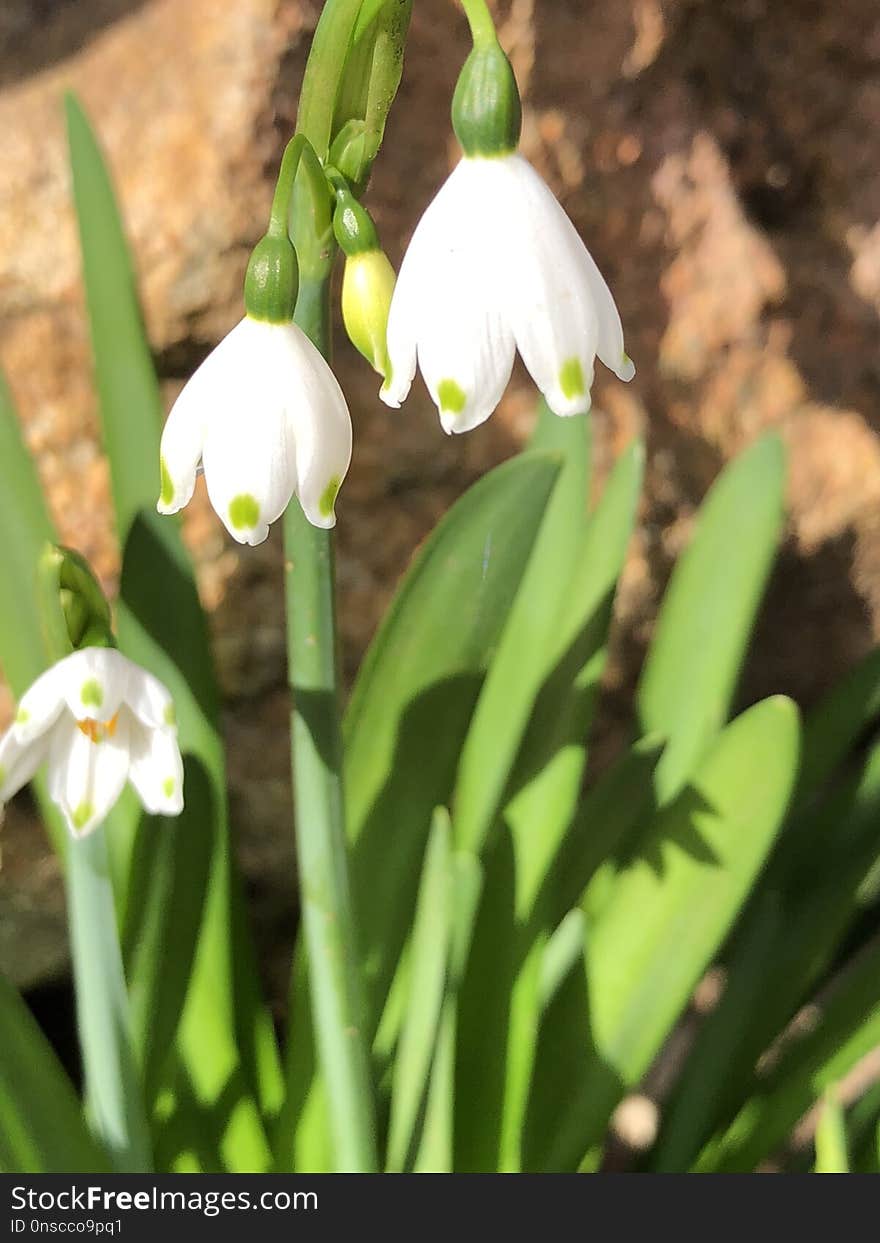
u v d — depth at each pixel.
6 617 0.18
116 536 0.19
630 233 0.23
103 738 0.14
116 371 0.18
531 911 0.17
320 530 0.13
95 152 0.18
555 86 0.22
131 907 0.17
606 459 0.23
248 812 0.23
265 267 0.12
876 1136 0.18
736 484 0.19
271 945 0.25
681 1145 0.19
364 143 0.12
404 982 0.18
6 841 0.21
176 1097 0.18
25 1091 0.15
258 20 0.19
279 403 0.12
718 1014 0.20
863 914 0.23
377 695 0.17
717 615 0.19
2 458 0.18
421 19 0.20
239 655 0.22
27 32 0.21
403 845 0.18
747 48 0.23
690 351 0.23
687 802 0.16
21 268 0.20
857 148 0.24
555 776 0.18
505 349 0.11
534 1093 0.17
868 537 0.25
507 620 0.18
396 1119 0.16
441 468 0.22
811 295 0.24
